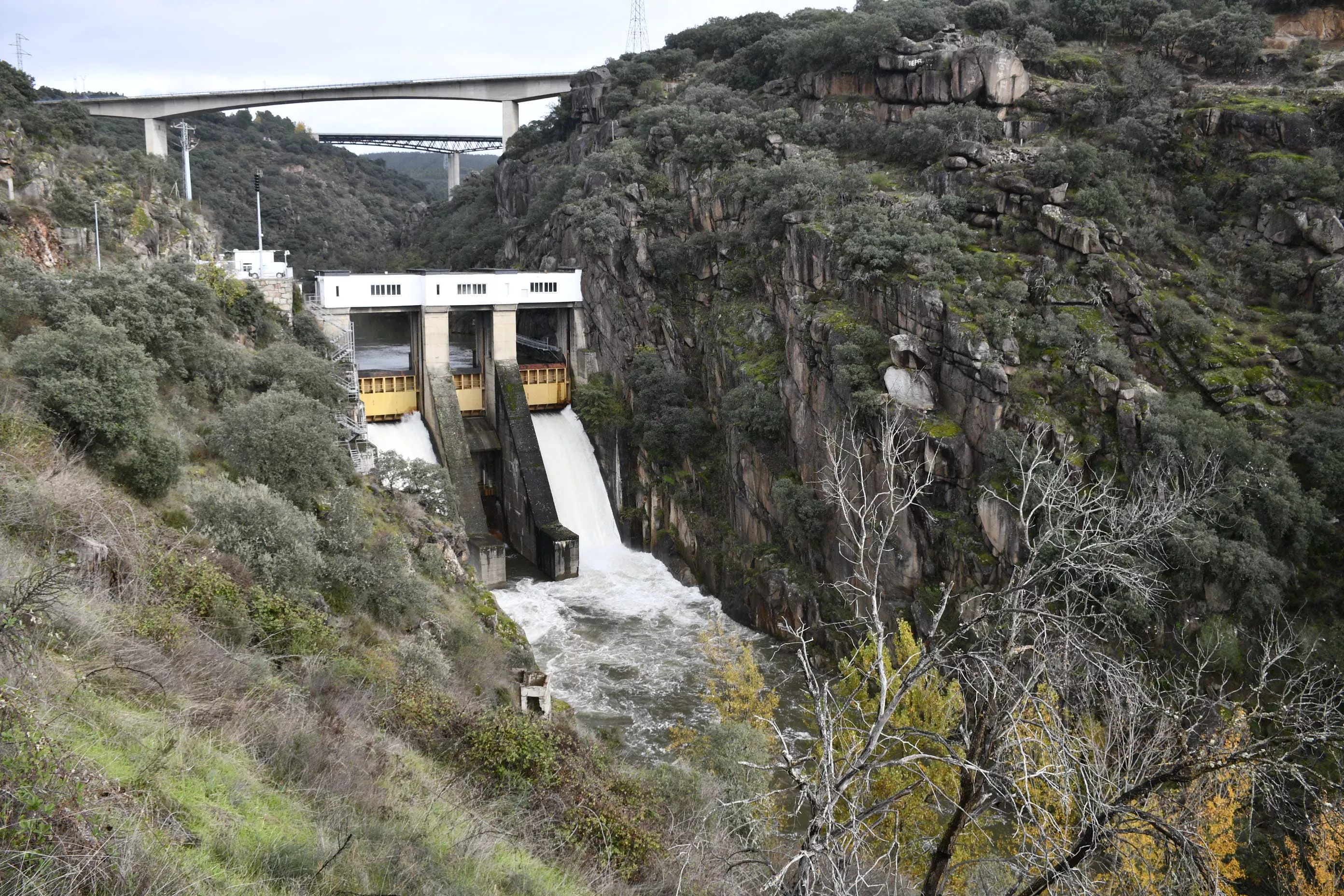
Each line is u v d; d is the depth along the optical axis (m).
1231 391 44.84
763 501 58.22
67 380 28.20
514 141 113.12
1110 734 14.32
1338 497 40.91
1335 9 67.50
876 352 52.12
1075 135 64.50
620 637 53.91
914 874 23.47
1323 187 51.06
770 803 23.72
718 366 65.44
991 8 76.62
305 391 49.72
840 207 60.75
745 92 87.12
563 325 78.38
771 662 50.78
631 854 20.52
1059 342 47.69
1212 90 62.12
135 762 13.33
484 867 16.19
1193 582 38.94
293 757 16.89
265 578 27.73
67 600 17.05
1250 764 14.59
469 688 33.38
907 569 48.34
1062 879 12.72
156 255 59.28
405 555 40.34
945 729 24.17
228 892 11.28
